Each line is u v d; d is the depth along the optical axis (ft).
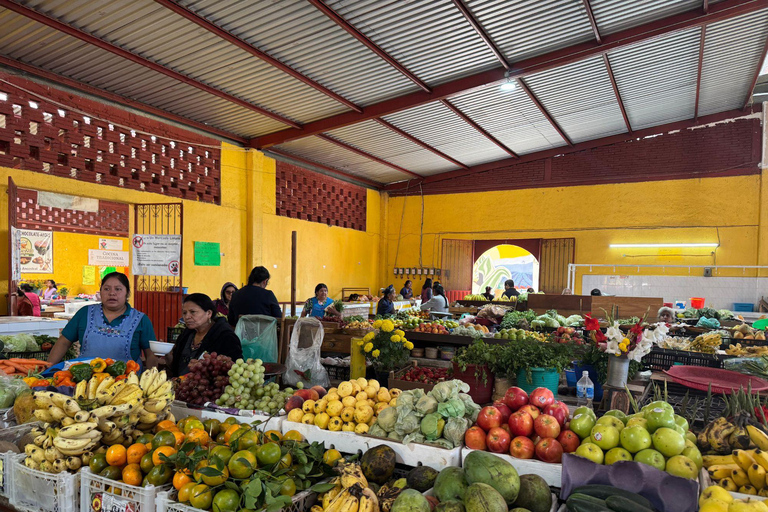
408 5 21.72
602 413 10.32
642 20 25.13
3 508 6.99
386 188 52.70
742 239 38.93
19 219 27.20
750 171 38.83
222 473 6.04
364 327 20.52
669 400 11.09
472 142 41.34
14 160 23.09
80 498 6.51
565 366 12.10
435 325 20.76
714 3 24.18
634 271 42.39
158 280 29.53
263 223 37.01
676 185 41.19
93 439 6.66
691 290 40.24
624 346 10.46
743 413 6.70
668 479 5.67
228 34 22.04
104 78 25.05
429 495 6.46
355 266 48.62
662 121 40.60
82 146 25.55
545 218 45.80
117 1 18.97
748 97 36.45
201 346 11.78
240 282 35.40
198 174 32.45
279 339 18.56
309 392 9.39
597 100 34.78
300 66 26.12
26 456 7.03
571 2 22.93
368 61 26.25
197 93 27.58
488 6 22.57
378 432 7.77
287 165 39.99
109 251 43.57
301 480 6.57
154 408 7.46
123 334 11.53
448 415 7.57
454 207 49.62
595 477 6.01
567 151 44.73
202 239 32.48
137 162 28.48
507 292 38.86
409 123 36.35
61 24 19.80
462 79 29.32
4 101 22.27
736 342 18.62
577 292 44.06
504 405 7.46
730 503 5.33
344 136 37.88
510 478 6.14
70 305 28.63
